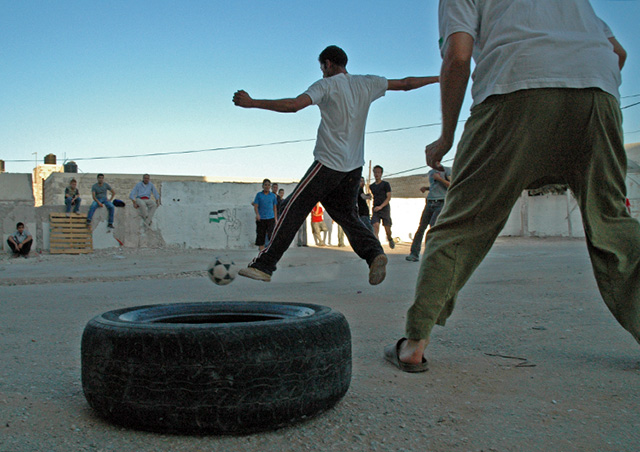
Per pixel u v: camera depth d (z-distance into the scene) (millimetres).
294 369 2020
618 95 2527
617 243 2676
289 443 1928
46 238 15594
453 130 2609
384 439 1965
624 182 2666
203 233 17781
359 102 3693
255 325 2031
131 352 1980
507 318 4227
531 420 2135
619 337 3484
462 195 2664
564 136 2494
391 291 6352
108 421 2121
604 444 1901
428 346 3383
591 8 2572
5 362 3098
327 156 3621
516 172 2531
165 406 1941
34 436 1988
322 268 10812
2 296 6582
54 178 29891
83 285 8148
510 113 2445
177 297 6203
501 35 2480
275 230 3584
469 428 2064
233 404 1932
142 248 16703
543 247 15656
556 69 2400
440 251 2734
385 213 12508
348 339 2318
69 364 3055
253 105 3367
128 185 31859
